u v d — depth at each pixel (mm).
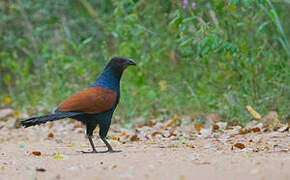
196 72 15664
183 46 13141
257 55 13383
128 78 15867
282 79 13711
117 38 16891
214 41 12375
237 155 8188
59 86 17219
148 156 8367
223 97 13914
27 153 9797
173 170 6684
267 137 10508
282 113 12836
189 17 12906
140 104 15977
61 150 10289
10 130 14992
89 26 22016
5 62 20422
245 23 13367
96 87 9734
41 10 22312
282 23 16625
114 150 9766
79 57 18312
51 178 6582
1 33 22562
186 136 11602
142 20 17250
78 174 6750
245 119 12906
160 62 16469
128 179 6215
